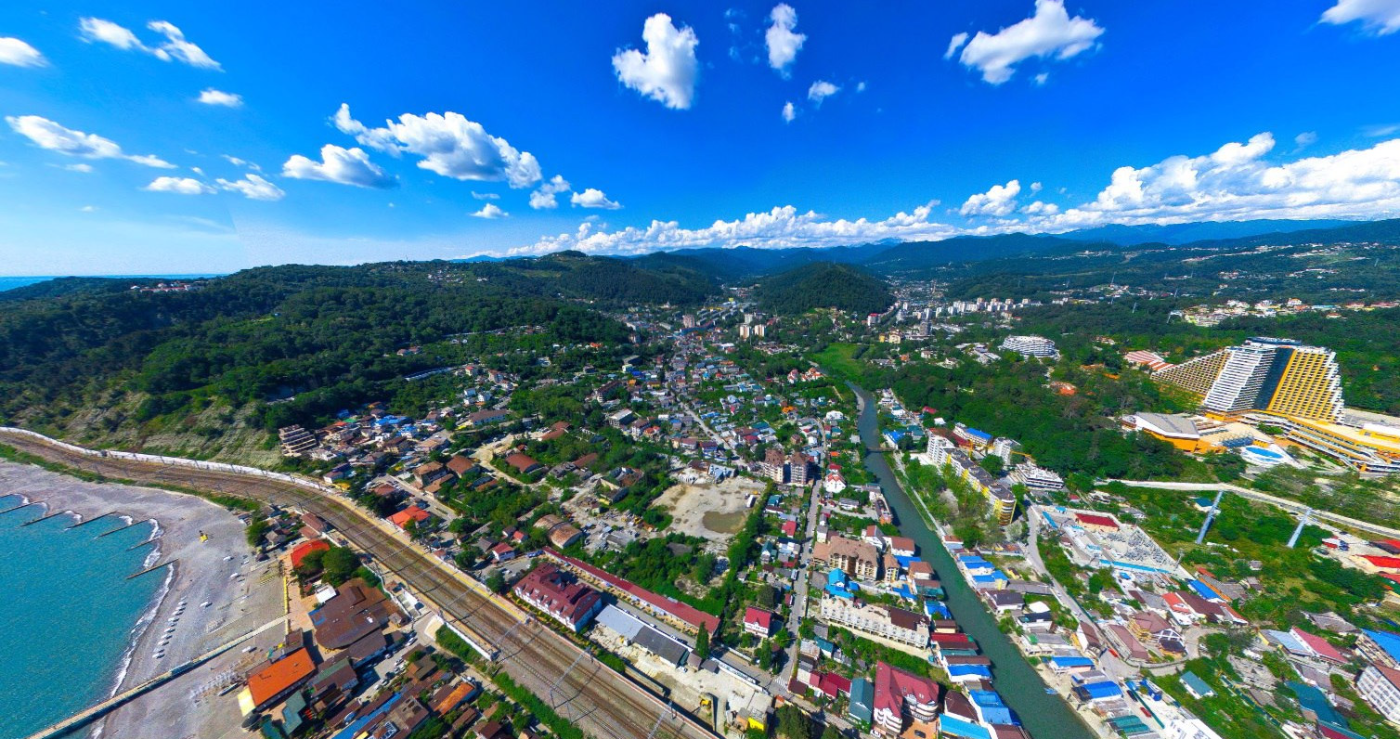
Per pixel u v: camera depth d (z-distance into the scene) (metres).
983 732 81.75
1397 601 105.50
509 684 89.62
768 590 109.19
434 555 126.38
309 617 106.69
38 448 189.25
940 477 168.50
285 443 185.62
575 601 105.38
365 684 91.38
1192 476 157.25
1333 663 92.12
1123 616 106.19
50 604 113.00
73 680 93.62
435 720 83.00
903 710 85.62
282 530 137.62
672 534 135.50
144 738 82.12
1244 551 124.12
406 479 168.62
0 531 141.00
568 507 151.25
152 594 115.75
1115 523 136.25
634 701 87.00
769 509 149.38
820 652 97.50
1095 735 83.38
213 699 88.62
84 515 148.38
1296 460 164.25
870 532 135.50
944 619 105.75
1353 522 129.38
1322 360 179.50
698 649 95.75
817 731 82.19
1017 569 123.12
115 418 199.12
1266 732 81.00
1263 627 101.94
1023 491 155.50
